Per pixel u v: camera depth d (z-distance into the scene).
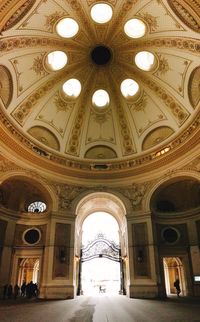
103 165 19.27
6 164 15.28
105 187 18.14
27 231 16.86
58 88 18.97
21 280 16.80
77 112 20.05
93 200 19.03
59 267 15.23
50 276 14.76
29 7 12.73
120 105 20.03
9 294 14.75
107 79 19.50
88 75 19.28
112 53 18.11
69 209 17.03
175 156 16.69
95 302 11.26
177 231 17.05
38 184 16.73
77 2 14.84
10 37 13.45
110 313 6.77
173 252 16.55
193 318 5.54
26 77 16.83
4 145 15.38
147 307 8.59
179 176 16.02
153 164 17.73
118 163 19.22
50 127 19.08
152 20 14.95
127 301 11.80
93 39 17.23
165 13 13.77
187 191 17.84
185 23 12.78
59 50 17.20
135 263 15.51
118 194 17.80
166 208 18.69
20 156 16.19
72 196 17.58
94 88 19.80
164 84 17.83
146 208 16.70
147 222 16.28
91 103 20.17
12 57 14.93
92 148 20.20
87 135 20.39
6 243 16.02
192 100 16.25
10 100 16.11
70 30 16.34
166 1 12.82
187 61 15.43
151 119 19.22
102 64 18.81
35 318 5.69
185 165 15.98
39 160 17.19
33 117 18.05
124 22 16.06
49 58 17.39
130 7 15.09
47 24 15.06
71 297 14.51
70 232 16.41
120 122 20.25
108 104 20.19
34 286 15.11
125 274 18.80
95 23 16.34
